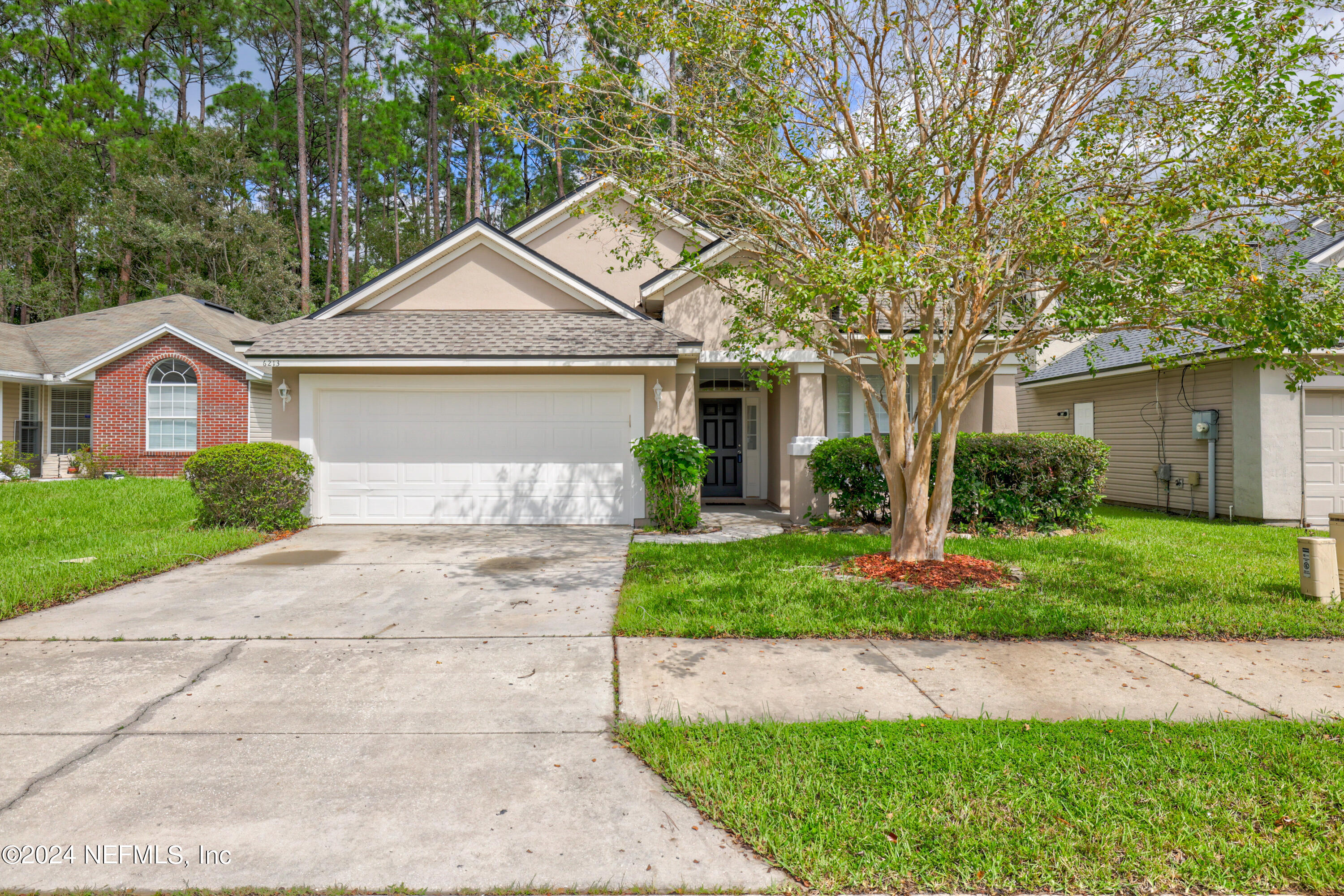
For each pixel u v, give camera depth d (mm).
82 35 33625
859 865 2863
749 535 10781
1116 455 15117
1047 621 5984
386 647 5543
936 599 6676
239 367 18406
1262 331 5582
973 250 6008
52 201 30781
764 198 7703
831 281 5645
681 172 7488
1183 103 6527
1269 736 3932
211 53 37812
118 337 20172
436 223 36219
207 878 2805
